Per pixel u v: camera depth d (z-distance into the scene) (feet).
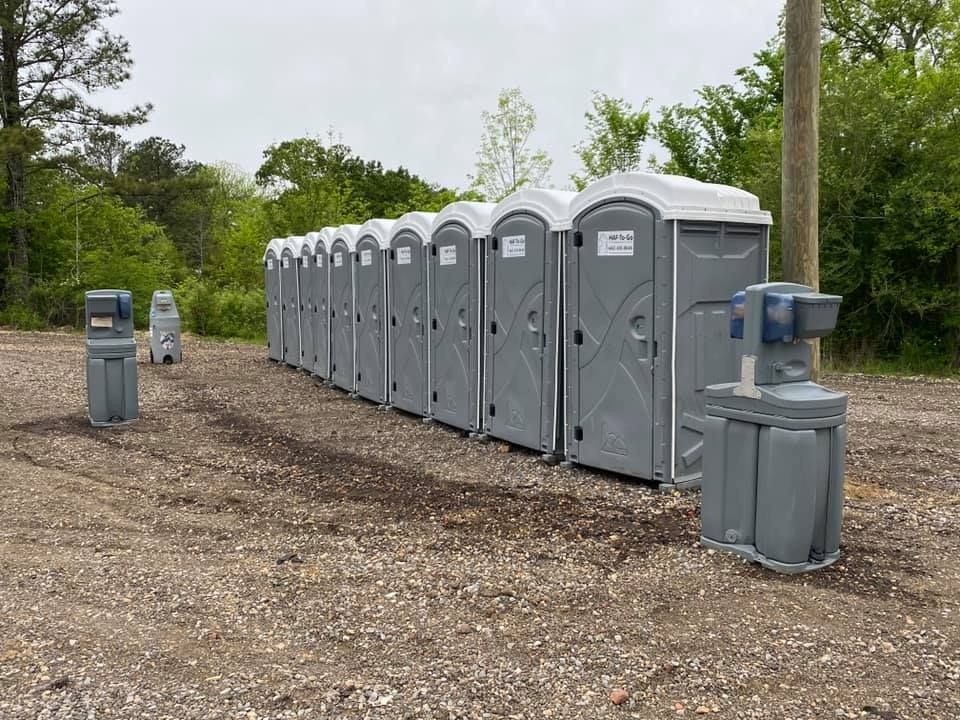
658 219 18.97
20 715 9.98
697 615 12.73
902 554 15.40
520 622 12.55
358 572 14.76
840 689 10.50
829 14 74.02
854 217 51.24
